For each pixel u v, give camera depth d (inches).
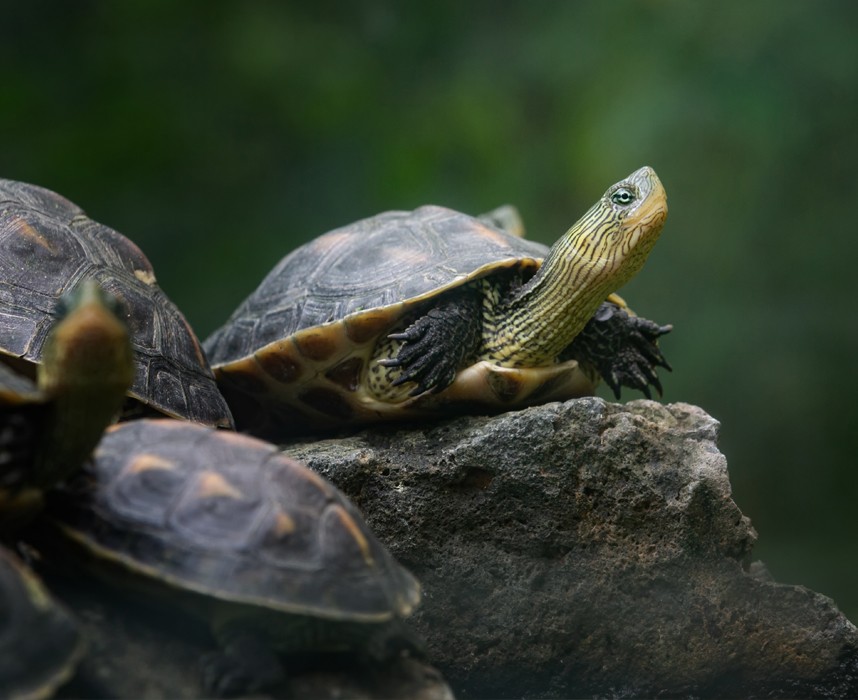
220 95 802.8
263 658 168.6
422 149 830.5
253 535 171.0
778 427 799.1
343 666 185.8
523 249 316.8
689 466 276.1
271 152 813.2
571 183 848.3
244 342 319.3
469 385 291.6
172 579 165.0
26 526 174.2
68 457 160.2
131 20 791.7
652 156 831.7
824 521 788.6
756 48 840.9
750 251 833.5
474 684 268.1
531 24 885.2
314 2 840.9
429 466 273.3
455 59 872.9
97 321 144.9
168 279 781.3
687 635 266.8
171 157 781.3
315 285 313.9
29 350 249.3
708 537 271.4
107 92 781.3
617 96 859.4
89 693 164.1
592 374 323.9
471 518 271.7
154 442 184.4
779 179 832.3
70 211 299.9
